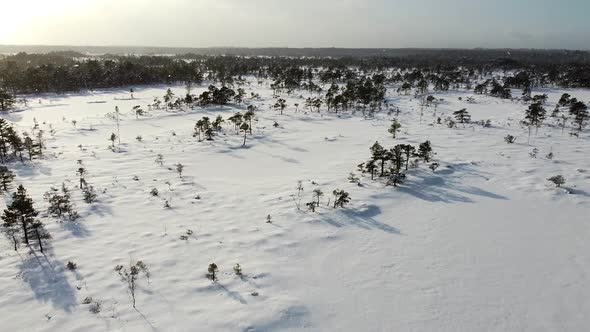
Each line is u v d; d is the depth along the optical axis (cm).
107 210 4094
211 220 3947
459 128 8238
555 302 2803
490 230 3828
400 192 4678
